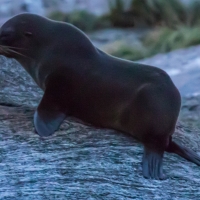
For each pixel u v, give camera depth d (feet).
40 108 46.52
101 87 44.93
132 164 45.06
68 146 46.55
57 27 46.68
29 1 208.44
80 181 42.37
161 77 45.03
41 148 45.78
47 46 46.14
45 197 40.14
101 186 42.09
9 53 47.24
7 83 59.06
